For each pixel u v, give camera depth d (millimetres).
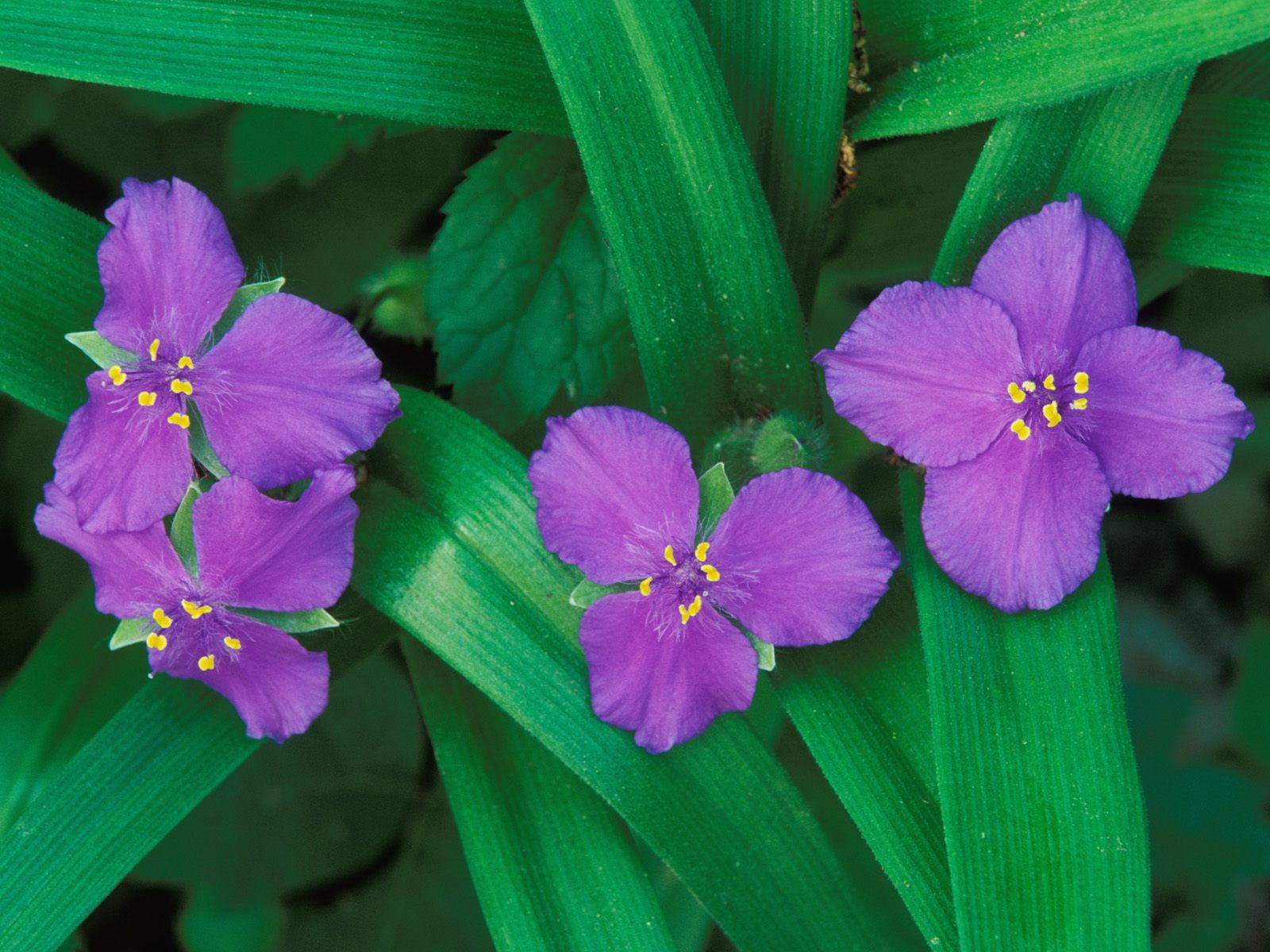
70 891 349
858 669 349
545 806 353
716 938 385
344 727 397
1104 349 345
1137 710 417
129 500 344
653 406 352
